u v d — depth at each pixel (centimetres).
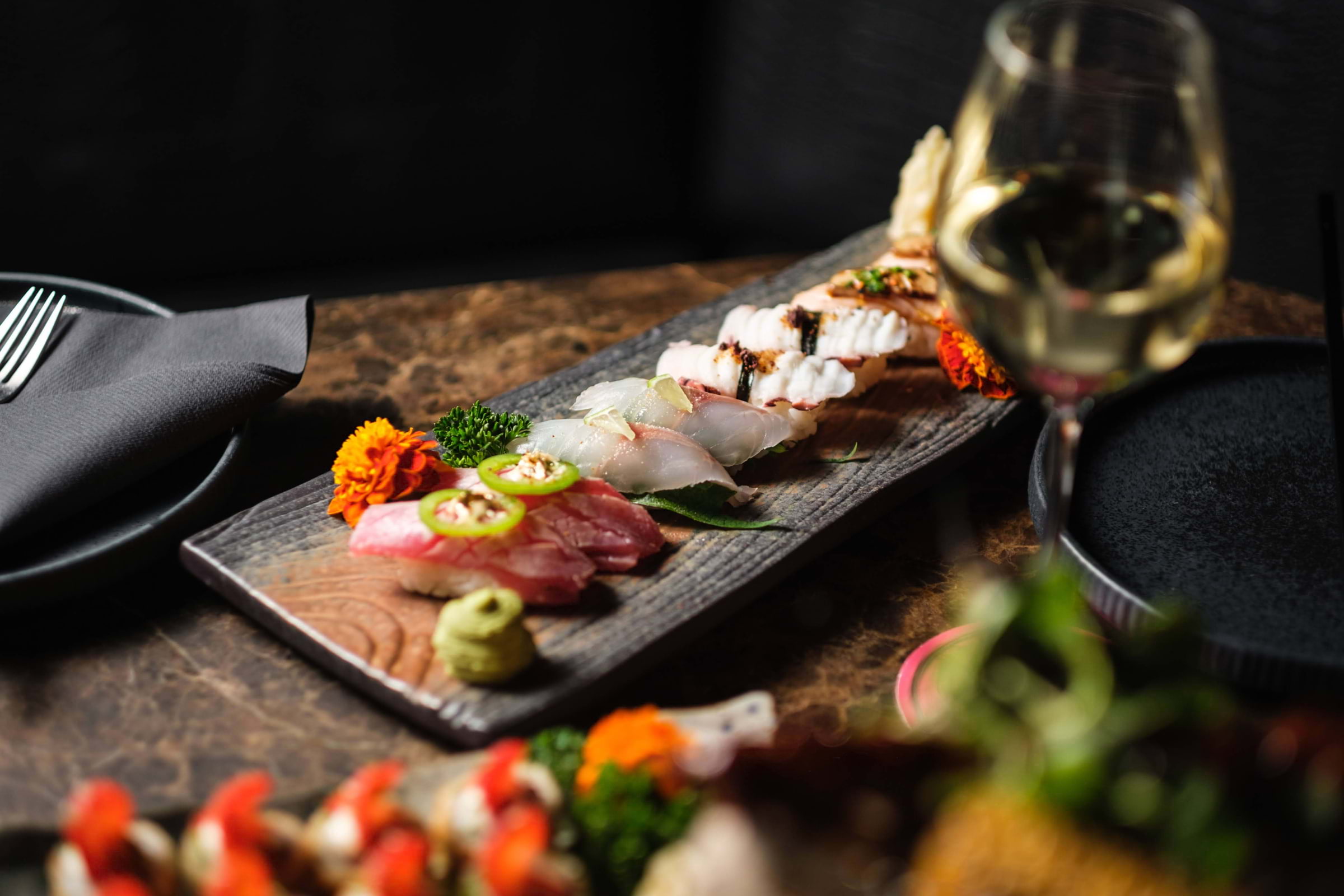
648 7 199
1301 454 78
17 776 67
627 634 72
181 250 187
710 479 79
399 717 70
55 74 167
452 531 73
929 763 57
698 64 208
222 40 174
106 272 184
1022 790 55
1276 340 84
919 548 79
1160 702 56
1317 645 69
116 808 58
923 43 185
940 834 56
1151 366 63
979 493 83
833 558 78
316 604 73
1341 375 77
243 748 69
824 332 89
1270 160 165
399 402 89
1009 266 63
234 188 185
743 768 57
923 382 90
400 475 77
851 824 56
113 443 78
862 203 203
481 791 60
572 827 61
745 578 75
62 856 59
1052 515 66
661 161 215
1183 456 78
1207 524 75
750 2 197
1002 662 57
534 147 204
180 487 80
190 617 74
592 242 216
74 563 73
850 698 71
